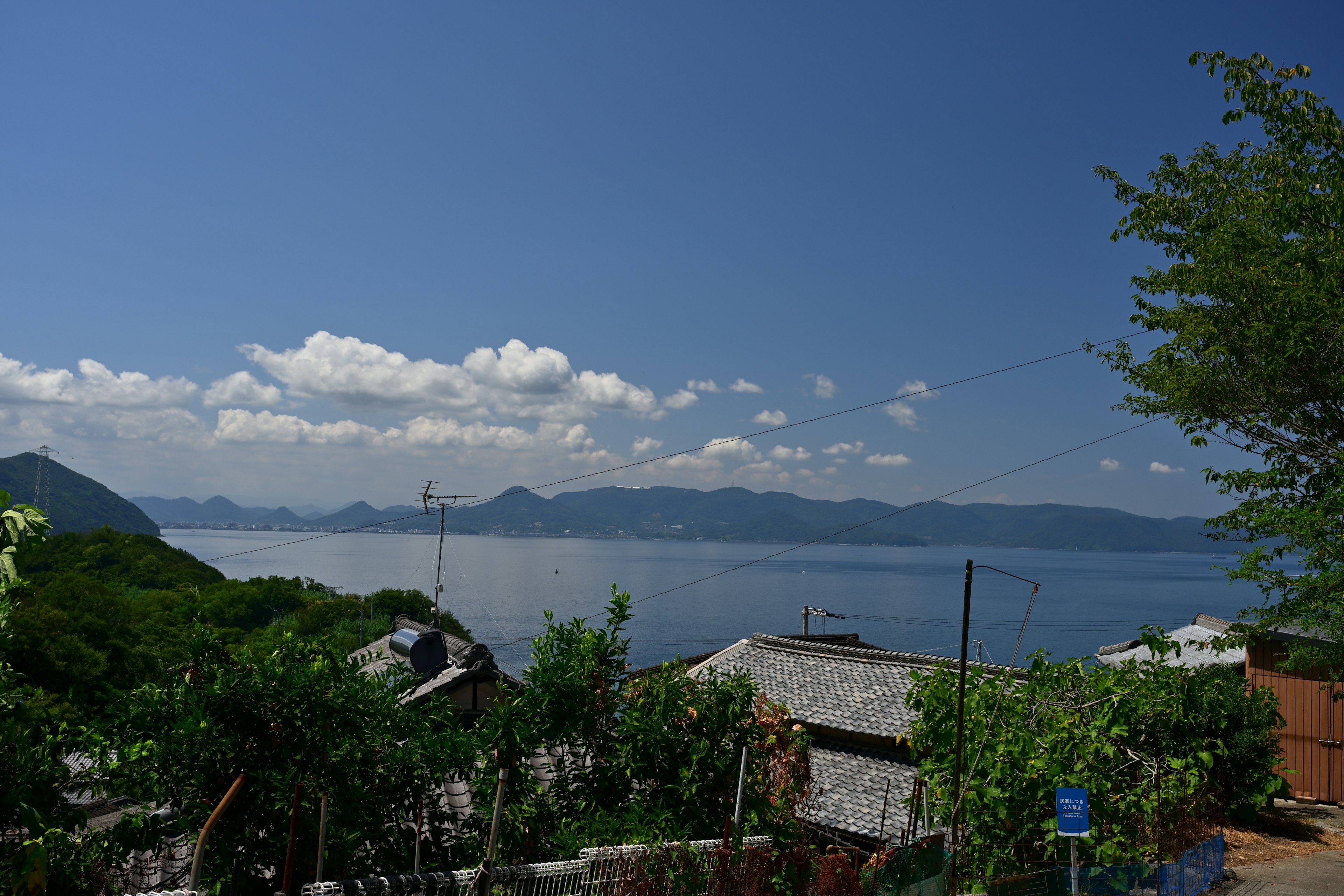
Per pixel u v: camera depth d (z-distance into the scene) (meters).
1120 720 10.24
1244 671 18.38
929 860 8.86
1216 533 13.73
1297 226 12.59
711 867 6.23
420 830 6.26
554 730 6.76
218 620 63.22
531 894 5.41
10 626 5.60
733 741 7.34
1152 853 9.79
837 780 16.44
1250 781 13.58
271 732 5.64
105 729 5.68
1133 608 179.62
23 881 4.52
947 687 11.00
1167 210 15.18
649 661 81.38
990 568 10.27
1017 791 10.31
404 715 6.76
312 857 5.51
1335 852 12.48
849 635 28.80
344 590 152.00
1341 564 11.41
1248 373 12.68
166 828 5.96
